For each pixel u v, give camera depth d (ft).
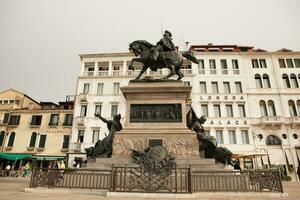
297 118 121.08
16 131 134.10
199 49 141.90
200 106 126.41
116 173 25.31
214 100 126.62
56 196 23.59
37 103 155.12
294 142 118.42
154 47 41.34
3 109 138.41
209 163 32.68
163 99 37.76
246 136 120.67
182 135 35.27
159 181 24.89
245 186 26.81
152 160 30.91
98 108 130.21
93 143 123.03
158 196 23.36
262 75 131.23
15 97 148.36
